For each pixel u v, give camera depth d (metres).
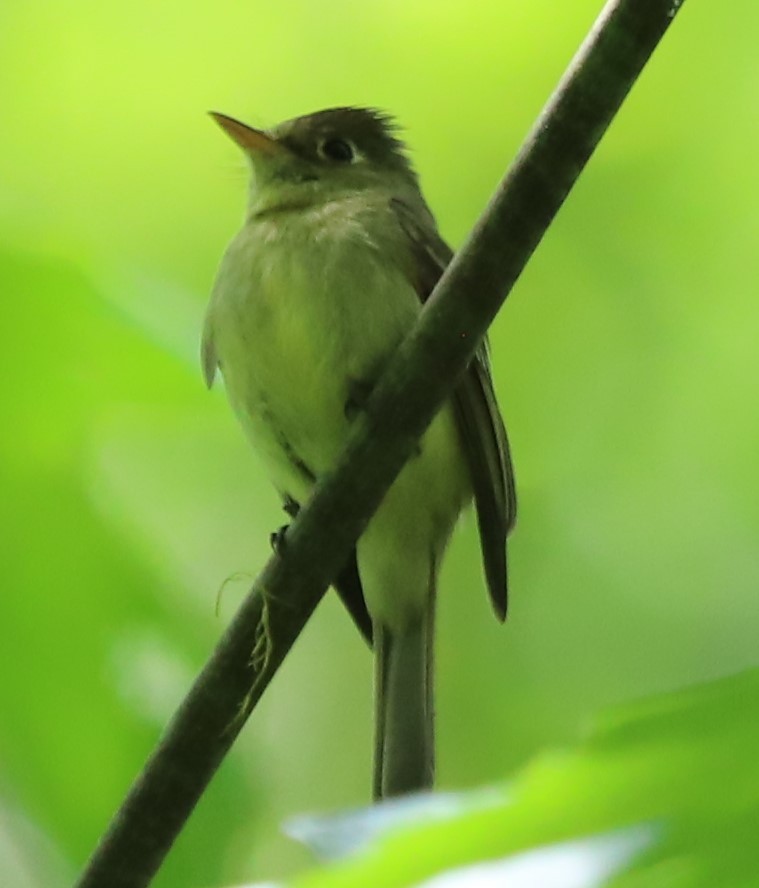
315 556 2.85
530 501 2.94
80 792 2.86
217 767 2.85
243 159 2.94
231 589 2.93
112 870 2.84
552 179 2.83
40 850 2.86
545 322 2.94
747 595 2.93
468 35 2.94
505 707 2.94
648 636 2.94
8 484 2.87
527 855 1.57
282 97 2.95
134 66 2.94
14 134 2.93
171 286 2.91
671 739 1.62
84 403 2.87
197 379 2.87
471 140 2.94
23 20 2.94
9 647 2.87
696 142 2.93
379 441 2.85
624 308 2.94
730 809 1.56
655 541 2.94
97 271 2.87
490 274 2.84
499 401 2.94
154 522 2.90
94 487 2.87
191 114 2.94
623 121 2.93
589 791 1.61
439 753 2.94
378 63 2.94
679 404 2.94
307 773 2.96
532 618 2.94
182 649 2.87
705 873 1.52
